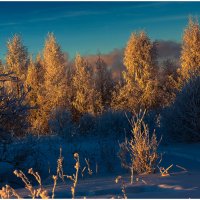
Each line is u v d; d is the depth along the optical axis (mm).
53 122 17688
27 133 10016
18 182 8281
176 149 10180
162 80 31016
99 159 9070
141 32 30109
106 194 4652
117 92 30234
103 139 13109
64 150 10898
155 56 30234
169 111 12180
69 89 29969
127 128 14461
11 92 8969
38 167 8781
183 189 4617
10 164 9594
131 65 29734
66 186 5336
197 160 8227
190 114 11445
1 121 8828
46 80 30266
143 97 28844
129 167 7082
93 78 30672
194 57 29016
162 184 4934
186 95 11773
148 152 6777
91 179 6391
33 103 28500
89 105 28734
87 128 17281
